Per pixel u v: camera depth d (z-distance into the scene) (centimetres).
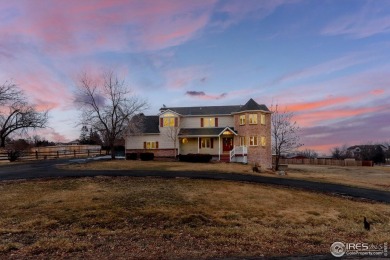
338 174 3784
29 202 1442
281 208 1522
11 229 1080
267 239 1054
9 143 5422
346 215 1494
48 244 930
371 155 8406
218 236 1067
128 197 1536
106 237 1023
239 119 4044
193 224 1199
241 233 1109
